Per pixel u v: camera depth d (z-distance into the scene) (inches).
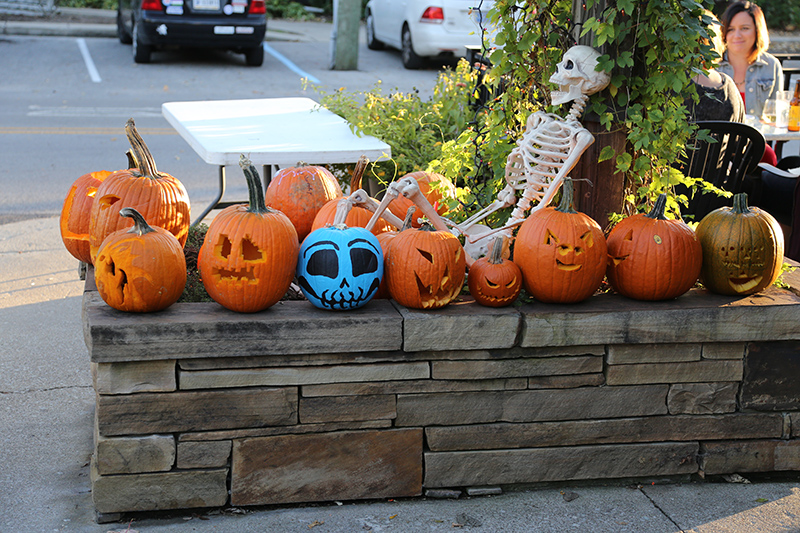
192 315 100.3
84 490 109.2
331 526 102.0
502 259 107.2
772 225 110.9
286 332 99.7
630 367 109.1
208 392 100.5
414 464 107.7
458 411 107.0
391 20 583.5
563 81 114.4
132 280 97.3
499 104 136.5
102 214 113.2
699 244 109.6
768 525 103.8
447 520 104.1
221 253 100.4
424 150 184.2
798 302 109.7
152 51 544.4
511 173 121.8
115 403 98.6
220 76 503.8
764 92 238.1
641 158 121.7
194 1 506.6
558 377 108.3
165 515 103.8
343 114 195.2
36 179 278.1
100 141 336.5
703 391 111.4
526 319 104.1
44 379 141.3
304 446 104.4
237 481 103.6
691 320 107.1
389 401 105.3
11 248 211.8
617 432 111.0
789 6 812.0
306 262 102.7
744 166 176.2
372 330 101.5
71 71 498.9
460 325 102.9
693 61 120.1
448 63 581.9
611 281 112.0
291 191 130.8
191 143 159.8
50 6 732.7
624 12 113.9
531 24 126.3
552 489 112.3
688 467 113.7
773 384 112.3
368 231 106.1
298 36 714.2
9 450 118.2
